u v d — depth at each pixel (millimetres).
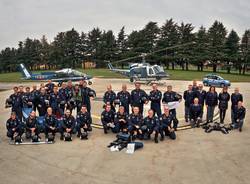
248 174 8648
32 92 14383
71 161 9703
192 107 13688
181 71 67625
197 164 9414
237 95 13734
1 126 14414
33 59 91250
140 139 11922
